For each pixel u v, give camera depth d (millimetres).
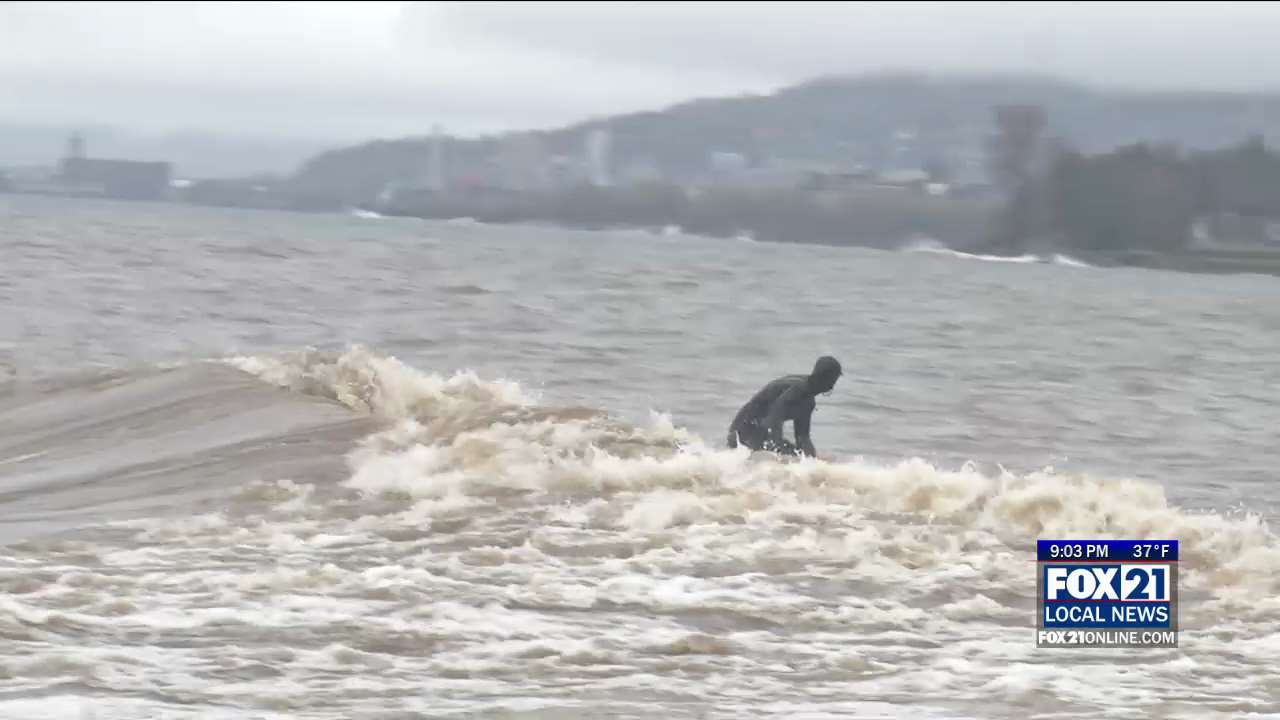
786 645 29359
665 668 27578
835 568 34812
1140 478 65188
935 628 30891
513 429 47219
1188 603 33094
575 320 138250
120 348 102375
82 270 169500
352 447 47281
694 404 84125
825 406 87312
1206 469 68375
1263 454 73375
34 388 58500
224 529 38312
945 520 39094
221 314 128875
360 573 33438
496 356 106875
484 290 173375
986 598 33000
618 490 41812
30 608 29766
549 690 26031
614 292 186625
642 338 123688
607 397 86562
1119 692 26953
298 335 115812
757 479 42031
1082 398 97188
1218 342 157000
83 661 26422
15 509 41594
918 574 34594
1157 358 132000
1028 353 130500
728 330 136750
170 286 154375
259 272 185250
